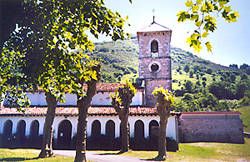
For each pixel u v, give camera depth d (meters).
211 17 4.71
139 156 25.22
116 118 35.81
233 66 195.75
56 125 35.84
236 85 111.44
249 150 34.84
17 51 7.86
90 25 7.34
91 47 7.69
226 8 4.59
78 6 7.11
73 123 35.84
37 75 7.49
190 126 49.66
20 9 7.04
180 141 48.31
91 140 35.00
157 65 44.03
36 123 38.47
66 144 36.00
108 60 158.62
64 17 7.22
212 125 49.28
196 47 4.87
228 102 98.00
